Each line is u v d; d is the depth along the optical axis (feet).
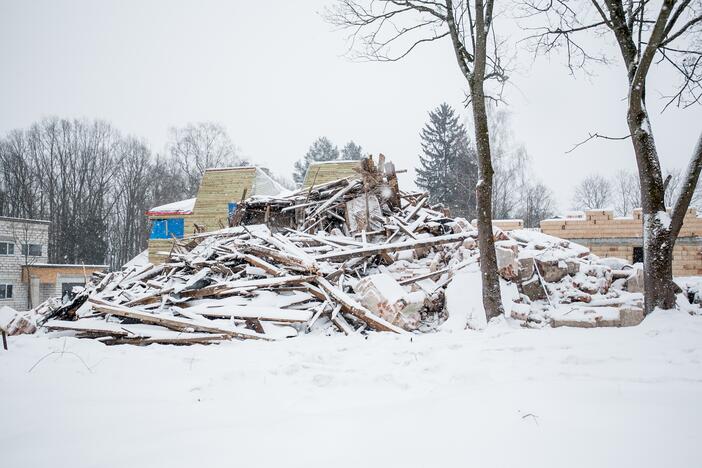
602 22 31.27
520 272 33.68
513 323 29.22
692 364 16.44
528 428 10.65
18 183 177.27
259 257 38.37
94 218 170.81
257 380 16.46
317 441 10.30
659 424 10.69
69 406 13.47
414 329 30.42
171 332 27.91
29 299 112.37
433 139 192.03
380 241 43.55
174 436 10.79
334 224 48.29
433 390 14.51
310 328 30.32
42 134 196.54
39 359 20.72
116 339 27.50
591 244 62.23
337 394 14.61
